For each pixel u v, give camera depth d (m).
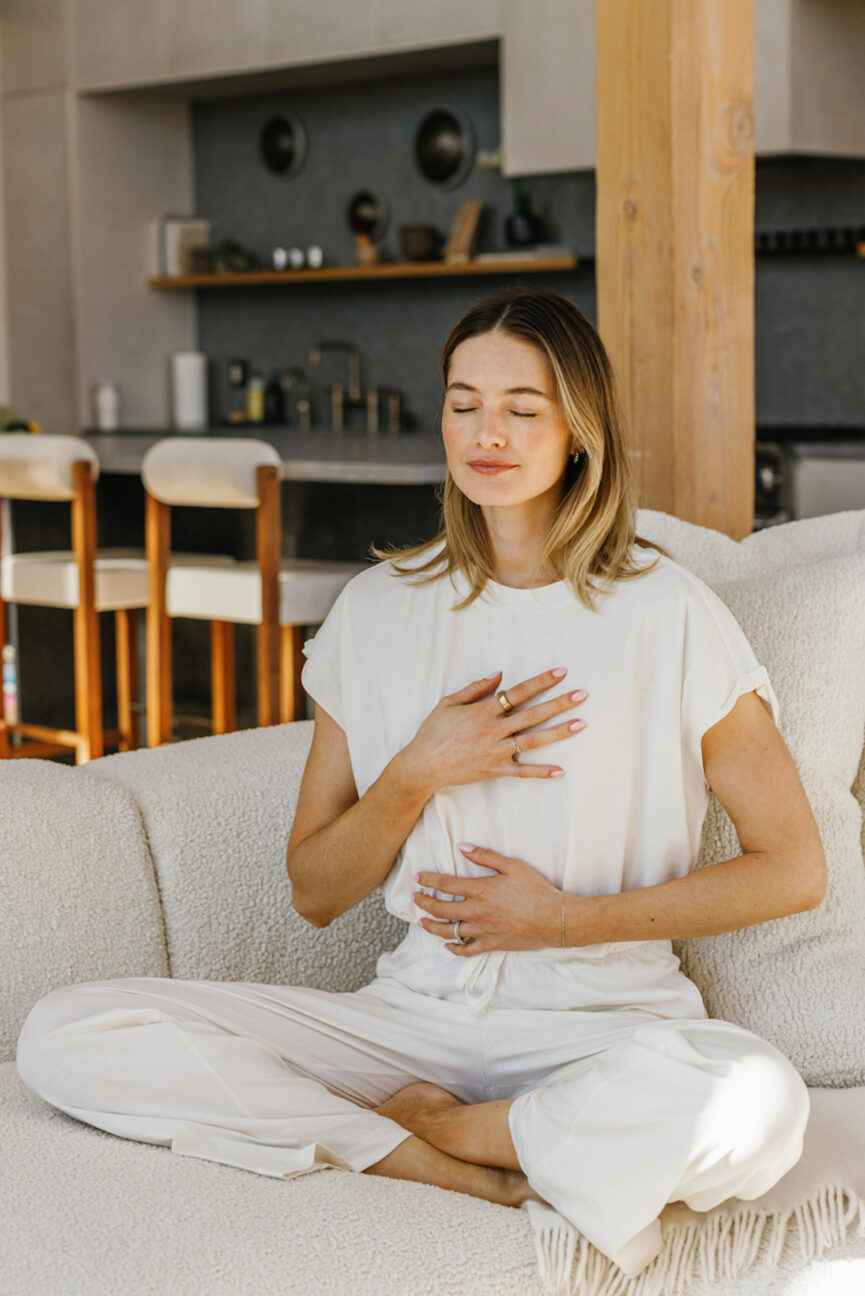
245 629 4.80
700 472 2.30
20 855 1.60
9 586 3.87
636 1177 1.20
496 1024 1.42
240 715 4.84
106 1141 1.35
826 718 1.64
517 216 5.47
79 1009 1.40
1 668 4.02
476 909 1.41
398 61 5.49
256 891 1.76
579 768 1.39
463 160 5.72
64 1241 1.15
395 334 6.00
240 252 6.23
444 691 1.47
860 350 5.11
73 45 6.03
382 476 3.82
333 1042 1.46
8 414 4.42
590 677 1.41
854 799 1.68
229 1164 1.31
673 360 2.27
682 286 2.25
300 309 6.25
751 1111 1.20
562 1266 1.19
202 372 6.37
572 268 5.39
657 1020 1.39
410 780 1.41
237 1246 1.15
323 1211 1.21
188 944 1.71
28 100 6.18
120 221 6.22
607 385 1.43
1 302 6.38
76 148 6.05
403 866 1.49
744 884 1.37
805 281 5.18
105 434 5.85
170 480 3.57
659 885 1.38
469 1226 1.22
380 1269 1.14
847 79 4.72
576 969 1.41
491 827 1.43
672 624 1.40
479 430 1.40
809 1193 1.26
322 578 3.66
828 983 1.56
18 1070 1.43
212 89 6.07
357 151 6.02
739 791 1.40
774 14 4.50
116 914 1.66
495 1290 1.16
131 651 4.11
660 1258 1.23
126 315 6.27
